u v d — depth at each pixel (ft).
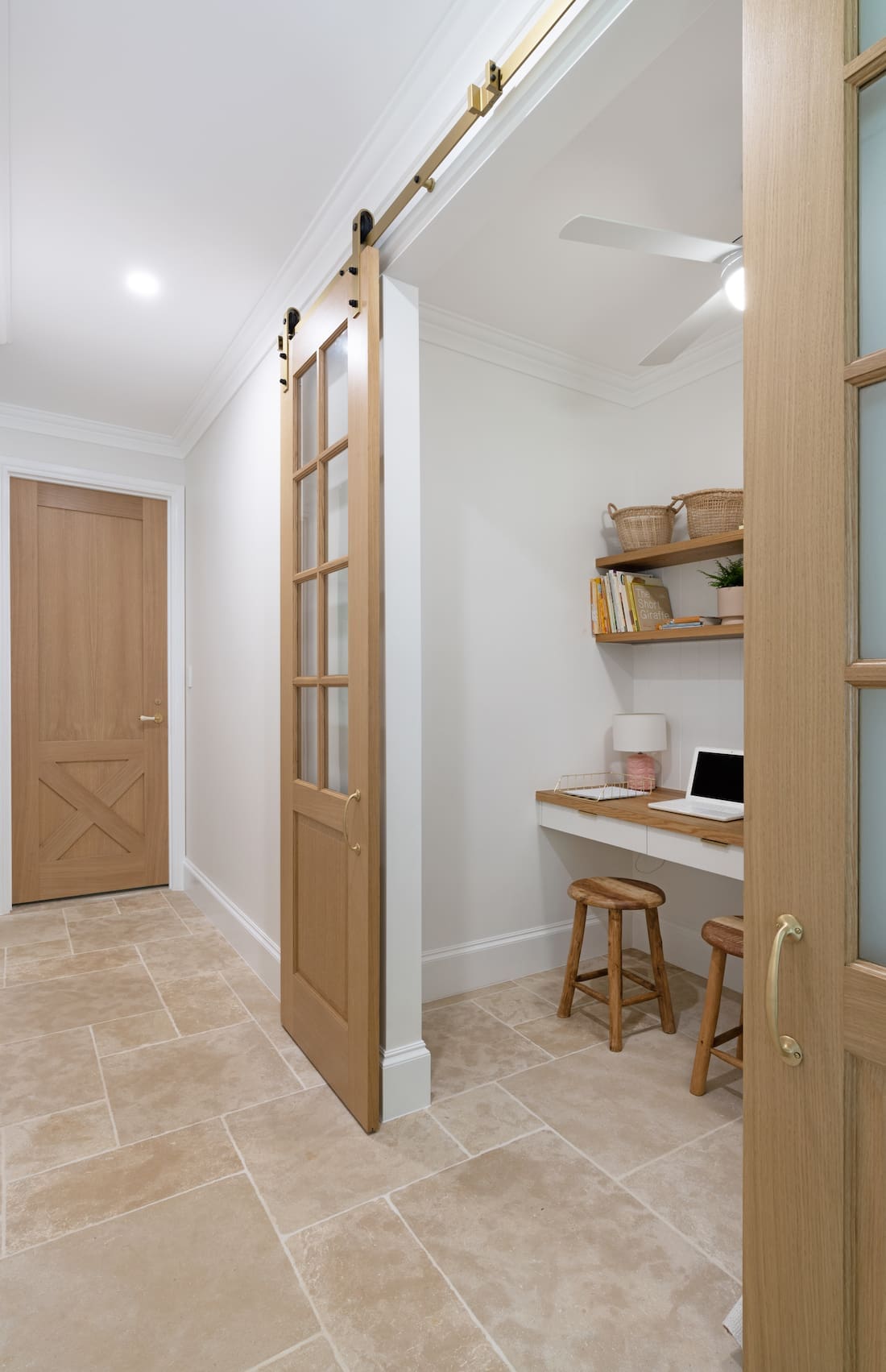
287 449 8.01
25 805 12.48
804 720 2.64
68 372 10.54
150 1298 4.54
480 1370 4.07
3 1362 4.10
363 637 6.21
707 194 6.77
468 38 4.93
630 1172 5.77
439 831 9.14
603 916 10.73
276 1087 6.97
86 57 5.16
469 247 7.52
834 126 2.47
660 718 9.92
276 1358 4.15
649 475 10.84
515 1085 7.04
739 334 9.43
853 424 2.47
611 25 3.90
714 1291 4.63
